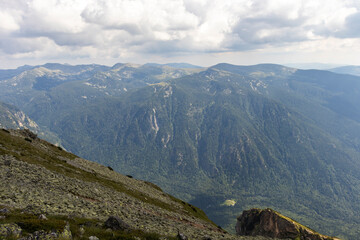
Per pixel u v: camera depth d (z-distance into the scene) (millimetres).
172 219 47812
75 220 21000
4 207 19125
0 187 25203
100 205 32781
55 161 56875
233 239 43562
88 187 43594
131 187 70625
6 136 57312
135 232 23281
